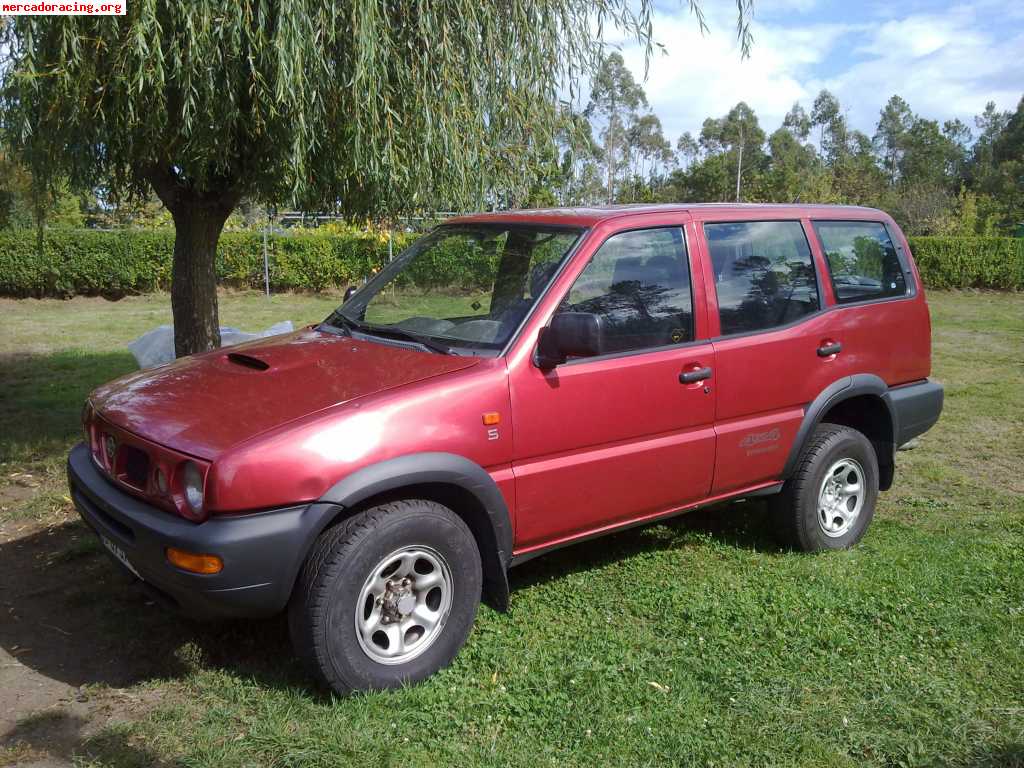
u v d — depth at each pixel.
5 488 5.71
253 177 5.90
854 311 4.77
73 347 12.27
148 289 19.89
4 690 3.26
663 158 68.06
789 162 64.50
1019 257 23.34
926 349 5.22
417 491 3.31
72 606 3.97
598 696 3.21
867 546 4.93
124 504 3.15
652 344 3.94
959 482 6.30
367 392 3.23
